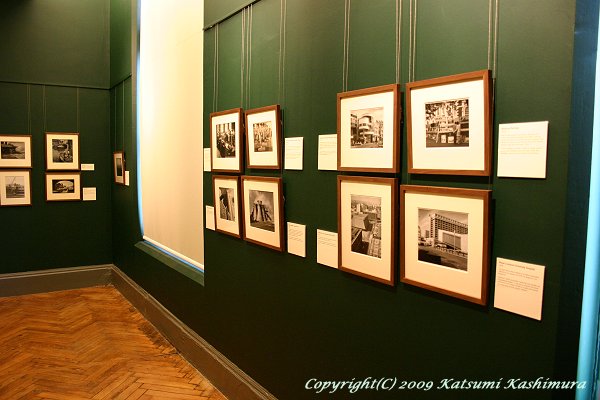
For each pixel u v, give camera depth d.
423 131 1.97
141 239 6.35
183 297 4.68
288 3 2.90
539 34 1.58
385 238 2.19
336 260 2.56
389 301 2.23
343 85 2.47
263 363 3.29
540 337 1.61
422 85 1.95
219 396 3.77
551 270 1.57
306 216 2.79
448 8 1.90
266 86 3.15
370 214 2.27
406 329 2.14
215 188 3.79
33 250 6.95
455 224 1.85
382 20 2.22
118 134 7.01
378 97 2.18
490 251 1.75
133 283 6.37
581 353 1.64
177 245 5.13
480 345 1.82
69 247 7.21
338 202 2.45
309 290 2.79
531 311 1.62
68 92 7.10
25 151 6.79
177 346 4.72
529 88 1.62
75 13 7.12
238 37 3.49
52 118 7.00
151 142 5.86
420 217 2.00
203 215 4.18
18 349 4.72
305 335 2.84
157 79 5.58
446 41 1.91
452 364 1.93
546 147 1.57
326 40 2.59
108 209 7.47
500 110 1.71
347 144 2.38
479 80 1.73
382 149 2.18
